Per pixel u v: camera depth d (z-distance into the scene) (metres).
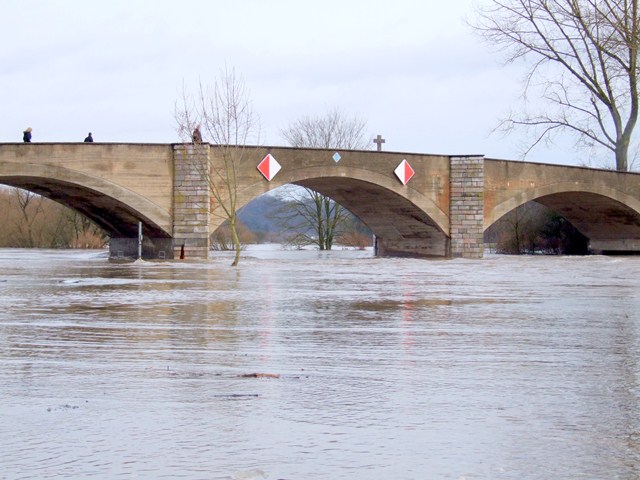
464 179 48.31
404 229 52.19
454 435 6.27
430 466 5.50
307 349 10.57
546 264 39.22
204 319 13.85
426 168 47.69
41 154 38.78
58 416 6.79
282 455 5.73
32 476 5.25
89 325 12.95
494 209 49.09
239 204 42.59
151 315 14.43
